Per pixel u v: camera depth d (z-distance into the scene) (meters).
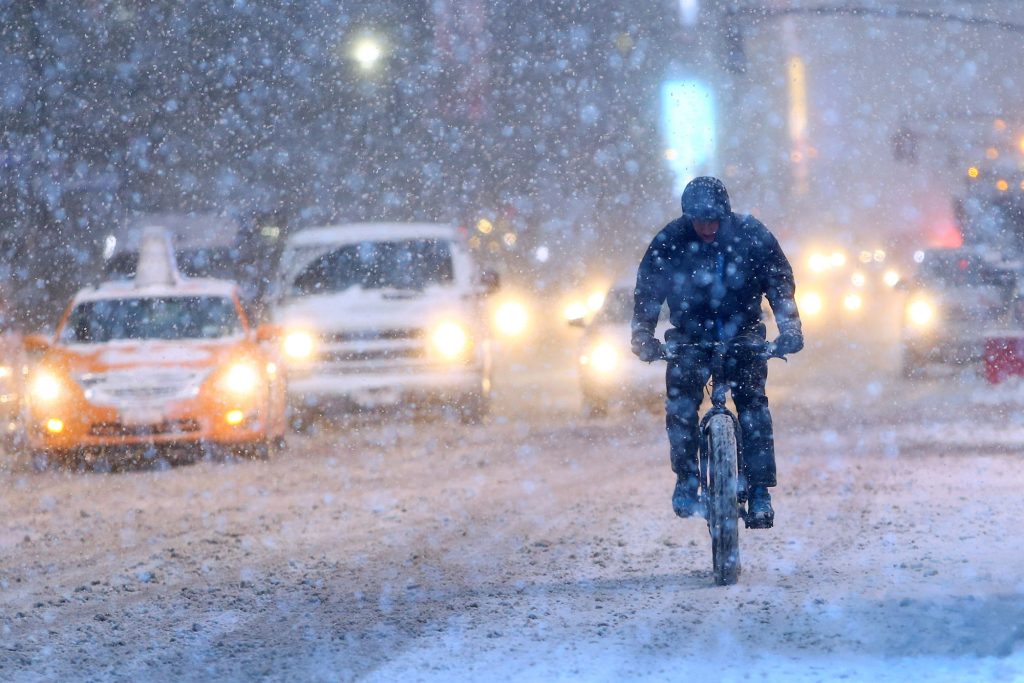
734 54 90.19
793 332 20.23
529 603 20.81
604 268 117.25
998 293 60.72
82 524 31.44
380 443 48.16
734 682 15.86
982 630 17.66
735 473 20.61
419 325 51.84
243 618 20.61
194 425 43.81
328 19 106.25
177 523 31.03
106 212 82.00
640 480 35.44
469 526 29.03
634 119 122.19
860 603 19.64
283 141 102.94
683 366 20.84
